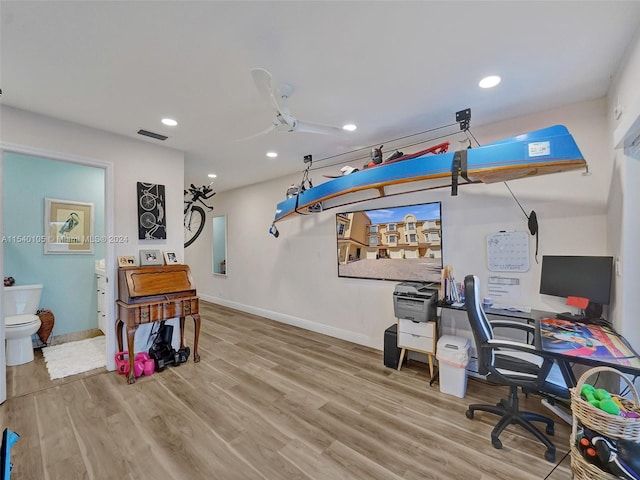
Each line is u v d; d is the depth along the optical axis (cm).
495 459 181
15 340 312
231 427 212
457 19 151
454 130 298
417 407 238
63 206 393
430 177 242
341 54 179
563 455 183
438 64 190
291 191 393
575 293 228
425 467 175
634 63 163
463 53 179
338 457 183
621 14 146
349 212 397
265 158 388
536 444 194
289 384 277
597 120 234
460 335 301
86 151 281
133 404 241
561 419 221
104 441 196
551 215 255
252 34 161
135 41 165
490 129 285
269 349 368
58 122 265
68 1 135
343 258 404
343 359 337
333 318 421
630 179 186
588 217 239
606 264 214
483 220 290
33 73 195
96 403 242
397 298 300
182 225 353
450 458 182
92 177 419
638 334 187
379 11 145
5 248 354
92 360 327
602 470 124
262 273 531
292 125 222
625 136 169
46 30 155
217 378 288
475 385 275
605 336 191
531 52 178
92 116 259
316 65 191
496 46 173
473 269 295
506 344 185
